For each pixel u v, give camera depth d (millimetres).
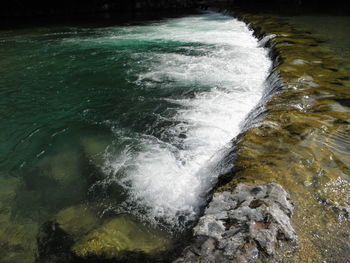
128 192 4855
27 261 3807
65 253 3816
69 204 4840
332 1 25219
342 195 3689
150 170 5355
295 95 6406
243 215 3234
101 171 5465
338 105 5918
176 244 3705
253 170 4129
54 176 5535
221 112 7320
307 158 4344
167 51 12758
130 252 3598
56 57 12484
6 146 6535
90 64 11492
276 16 18188
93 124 7281
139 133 6734
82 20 22688
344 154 4438
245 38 14430
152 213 4348
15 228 4391
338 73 7742
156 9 28484
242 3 27719
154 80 9602
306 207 3508
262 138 4910
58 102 8469
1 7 23922
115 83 9578
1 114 7820
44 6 25188
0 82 9828
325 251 2965
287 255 2898
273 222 3133
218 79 9336
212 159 5289
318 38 11719
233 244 2943
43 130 7117
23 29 19172
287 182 3877
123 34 16828
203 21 20250
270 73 8664
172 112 7504
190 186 4863
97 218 4395
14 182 5445
